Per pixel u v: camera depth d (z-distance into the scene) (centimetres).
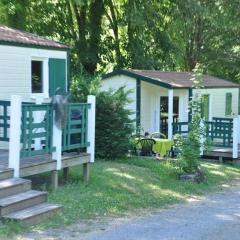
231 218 1103
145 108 2120
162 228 987
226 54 3531
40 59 1580
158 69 2984
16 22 2503
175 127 2028
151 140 1914
